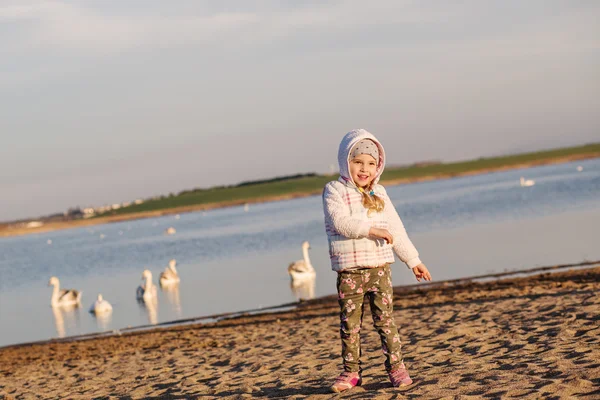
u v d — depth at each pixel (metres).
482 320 9.71
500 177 144.88
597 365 5.54
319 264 29.72
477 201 64.75
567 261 20.28
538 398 4.76
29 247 102.25
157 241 68.00
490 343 7.66
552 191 65.75
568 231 29.14
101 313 22.98
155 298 24.75
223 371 8.45
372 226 5.08
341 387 5.64
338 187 5.32
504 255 23.47
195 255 44.03
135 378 8.96
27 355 14.84
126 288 31.12
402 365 5.58
